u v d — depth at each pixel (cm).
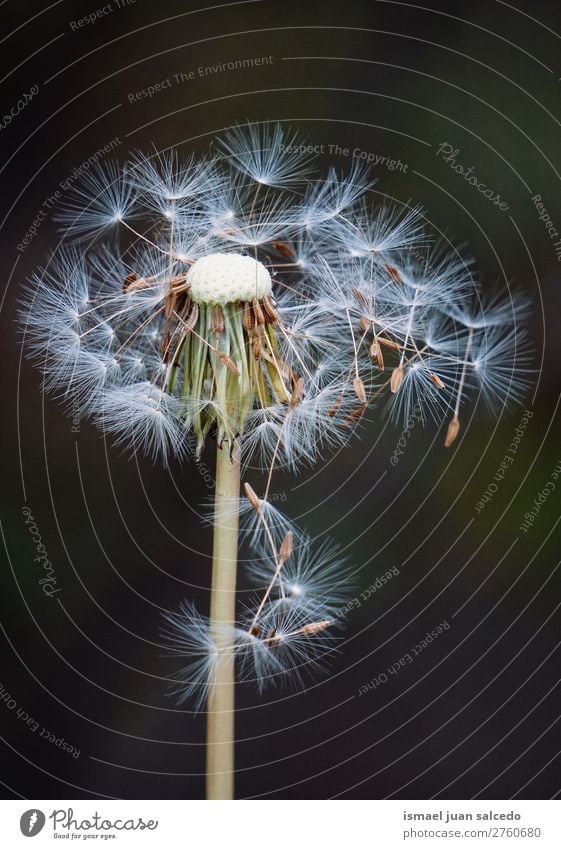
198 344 21
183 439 22
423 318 24
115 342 24
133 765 30
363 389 23
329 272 24
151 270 23
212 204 24
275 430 22
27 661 30
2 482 30
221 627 22
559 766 30
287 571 23
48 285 25
